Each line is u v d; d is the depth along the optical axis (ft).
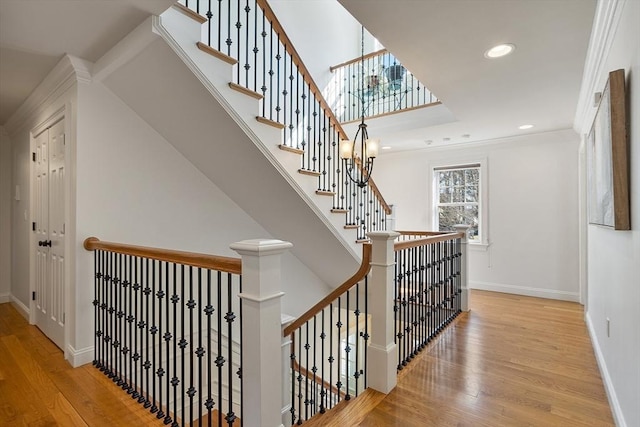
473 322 11.35
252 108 8.15
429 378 7.46
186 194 10.35
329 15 18.79
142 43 6.83
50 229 10.07
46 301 10.36
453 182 17.72
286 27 16.29
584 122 11.48
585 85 9.29
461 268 12.75
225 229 11.39
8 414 6.32
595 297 9.32
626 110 5.32
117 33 7.11
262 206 11.10
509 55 8.04
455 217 17.58
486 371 7.79
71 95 8.59
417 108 14.23
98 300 8.36
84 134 8.36
